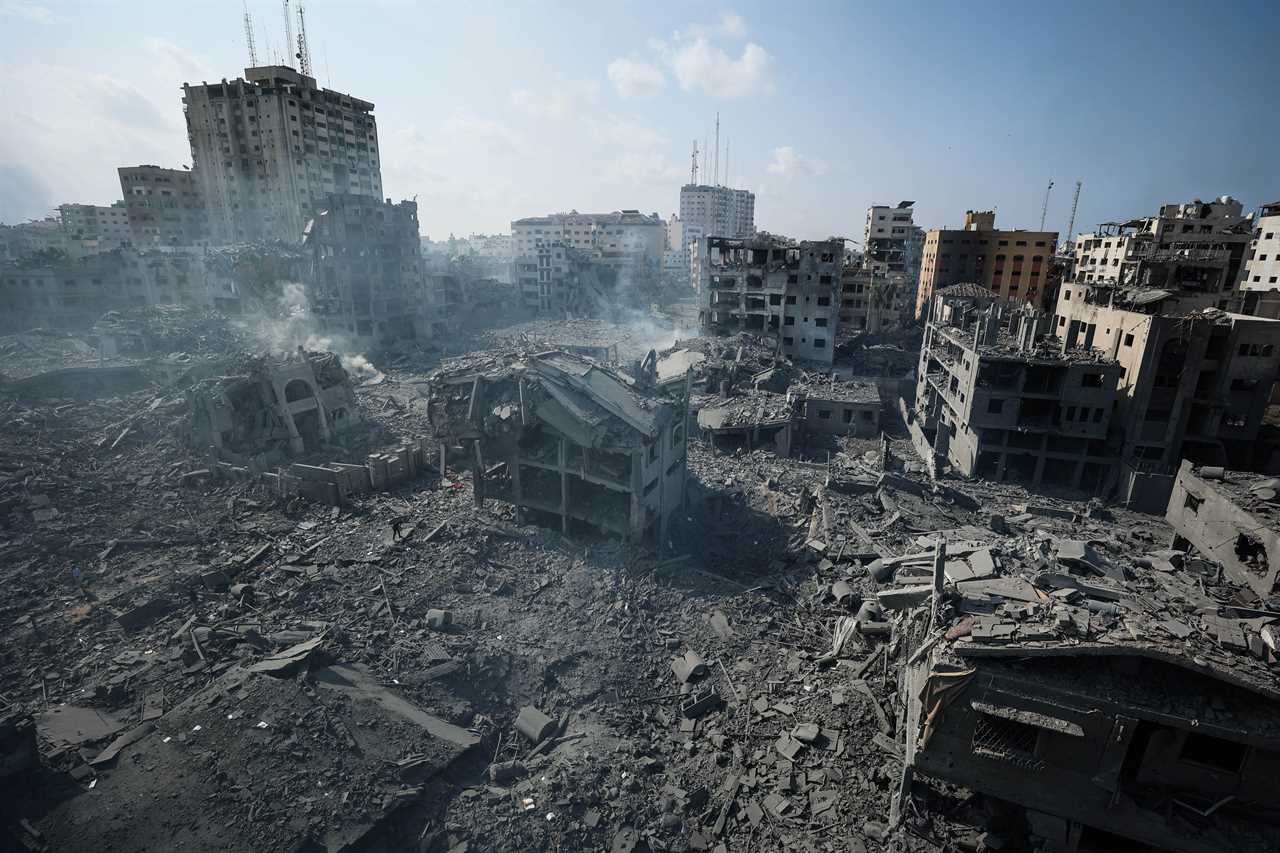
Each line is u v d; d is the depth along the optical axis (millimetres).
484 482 43594
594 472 37875
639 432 36438
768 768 23297
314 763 20719
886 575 33125
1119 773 17219
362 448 55312
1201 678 17109
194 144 133250
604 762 23266
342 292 94625
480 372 40375
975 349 56000
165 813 18781
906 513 41469
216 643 27562
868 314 118688
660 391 45406
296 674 24766
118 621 29484
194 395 49000
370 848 19188
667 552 38719
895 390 82688
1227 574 32406
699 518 44469
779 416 60938
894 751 22750
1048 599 19516
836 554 36562
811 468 55281
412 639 28719
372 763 21297
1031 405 55938
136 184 137000
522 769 23078
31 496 40219
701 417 62469
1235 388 51375
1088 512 48594
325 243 92875
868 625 28766
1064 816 18031
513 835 20266
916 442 64312
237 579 33438
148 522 39438
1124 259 98750
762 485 50594
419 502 43500
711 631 31375
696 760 23984
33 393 59562
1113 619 18406
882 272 123938
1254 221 100875
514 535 38750
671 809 21891
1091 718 16938
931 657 18656
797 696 26578
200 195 143375
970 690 17766
